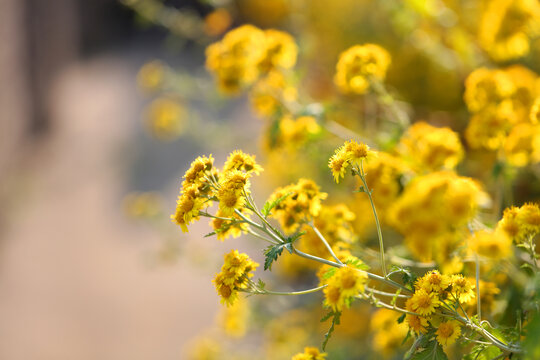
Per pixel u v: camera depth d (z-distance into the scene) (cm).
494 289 78
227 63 99
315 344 122
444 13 128
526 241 74
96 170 325
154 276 223
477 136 87
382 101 94
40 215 290
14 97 358
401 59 145
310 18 165
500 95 86
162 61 448
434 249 74
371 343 108
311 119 98
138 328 197
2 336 204
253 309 124
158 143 335
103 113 407
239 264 74
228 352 142
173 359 178
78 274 235
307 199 78
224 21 165
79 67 516
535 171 91
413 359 73
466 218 71
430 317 72
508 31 94
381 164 86
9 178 331
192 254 151
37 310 216
